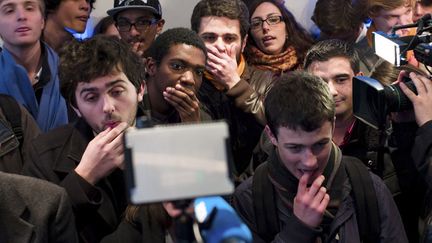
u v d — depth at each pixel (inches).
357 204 72.7
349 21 131.4
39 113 111.4
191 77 98.0
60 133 80.2
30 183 63.6
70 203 69.2
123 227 72.8
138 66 77.9
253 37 131.3
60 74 77.7
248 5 132.1
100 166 74.1
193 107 95.7
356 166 75.0
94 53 74.9
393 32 84.7
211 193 33.8
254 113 105.2
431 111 79.0
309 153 70.3
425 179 79.4
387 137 86.0
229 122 106.6
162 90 98.9
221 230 37.7
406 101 80.0
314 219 69.1
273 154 75.0
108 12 127.3
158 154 33.9
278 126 71.4
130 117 76.4
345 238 72.4
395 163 85.1
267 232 74.4
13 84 111.4
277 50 130.5
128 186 33.7
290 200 73.2
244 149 105.4
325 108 70.0
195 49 98.8
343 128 90.6
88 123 77.9
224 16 112.7
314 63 92.4
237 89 105.5
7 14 112.0
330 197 72.9
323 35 135.7
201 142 34.1
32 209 62.6
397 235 73.6
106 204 76.2
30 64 114.7
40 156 78.2
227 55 108.8
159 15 128.8
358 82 80.6
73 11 134.0
